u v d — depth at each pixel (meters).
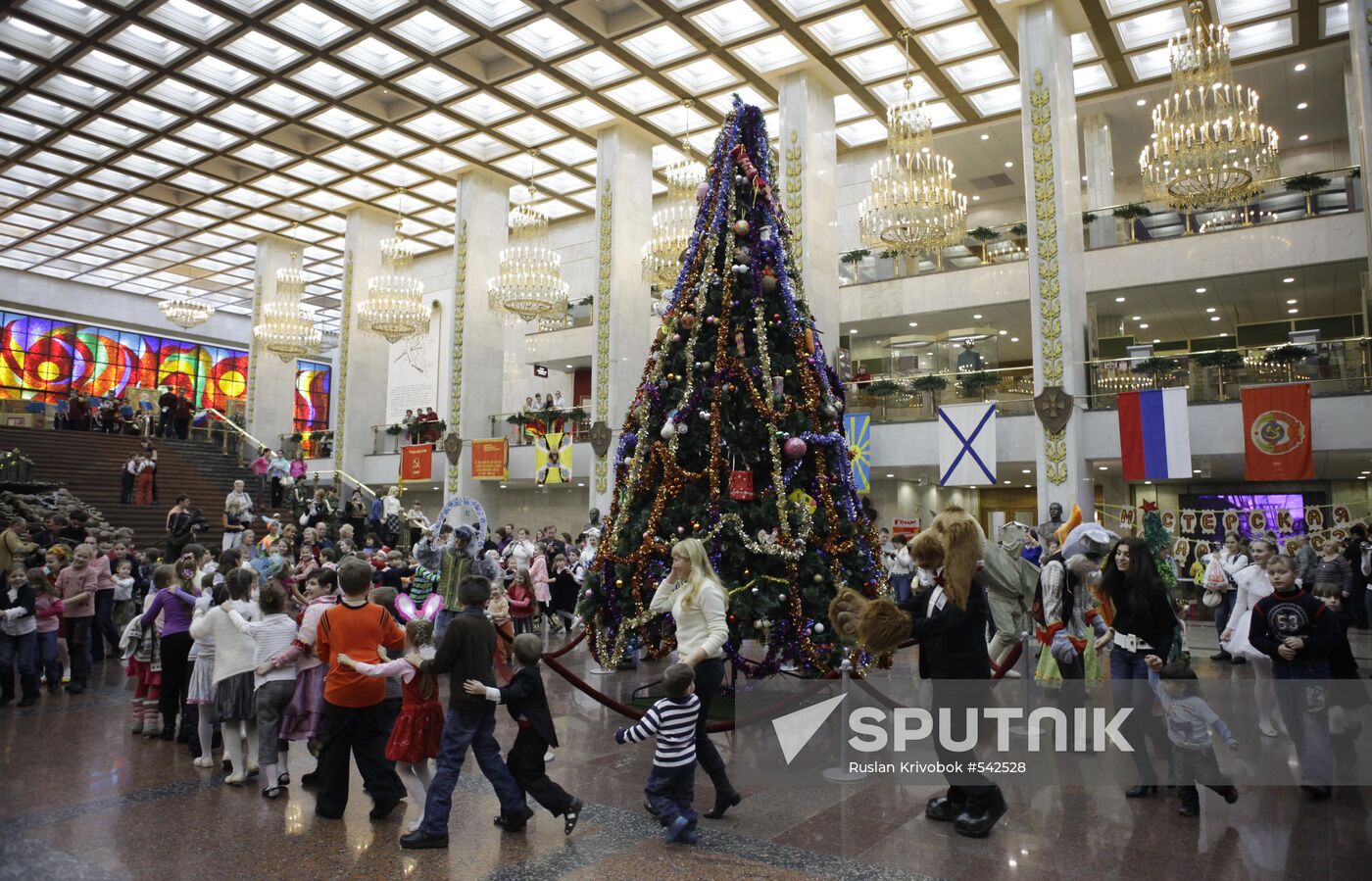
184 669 6.92
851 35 17.53
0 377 31.61
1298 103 19.84
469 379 24.38
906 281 20.67
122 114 20.67
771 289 6.93
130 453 22.27
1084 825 4.77
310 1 16.06
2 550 10.02
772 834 4.67
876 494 20.88
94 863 4.28
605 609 7.05
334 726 5.02
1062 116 16.16
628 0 16.77
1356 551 12.12
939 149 22.45
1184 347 23.00
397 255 24.02
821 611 6.45
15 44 17.58
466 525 8.92
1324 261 16.50
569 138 22.20
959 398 17.98
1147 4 16.20
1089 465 15.90
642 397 7.04
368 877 4.12
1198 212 17.75
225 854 4.43
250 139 21.78
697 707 4.71
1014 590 6.51
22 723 7.45
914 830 4.71
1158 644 5.11
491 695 4.61
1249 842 4.48
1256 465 14.77
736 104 7.53
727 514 6.45
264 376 30.33
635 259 21.69
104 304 34.06
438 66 18.31
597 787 5.55
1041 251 15.88
